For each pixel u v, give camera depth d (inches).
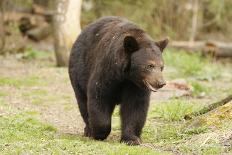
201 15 1780.3
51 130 624.1
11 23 1380.4
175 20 1702.8
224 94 927.7
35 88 916.6
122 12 1595.7
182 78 1064.8
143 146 535.5
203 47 1444.4
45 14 1530.5
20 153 487.5
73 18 1102.4
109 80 537.0
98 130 557.3
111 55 530.9
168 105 725.9
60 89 917.8
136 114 553.3
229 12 1792.6
